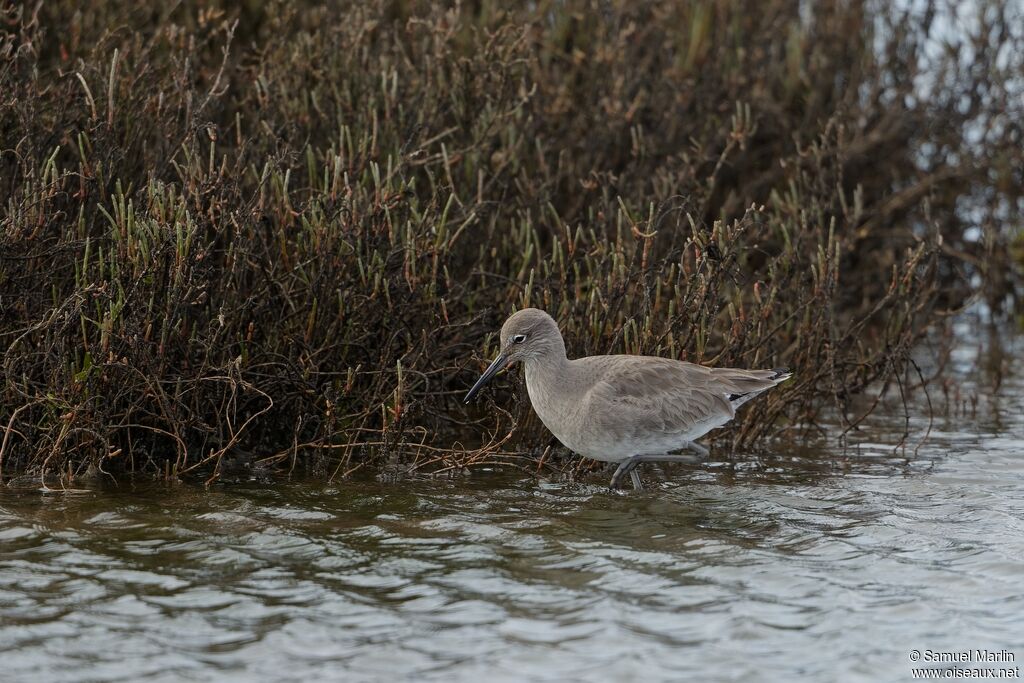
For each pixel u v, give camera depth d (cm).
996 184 2008
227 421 1247
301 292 1331
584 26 1781
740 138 1544
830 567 1008
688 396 1200
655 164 1738
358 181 1359
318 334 1334
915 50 2006
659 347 1341
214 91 1482
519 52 1606
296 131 1477
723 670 823
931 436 1463
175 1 1662
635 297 1389
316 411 1332
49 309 1239
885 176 2011
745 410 1456
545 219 1470
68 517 1103
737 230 1316
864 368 1491
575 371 1219
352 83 1569
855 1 2031
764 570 1000
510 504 1183
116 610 909
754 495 1217
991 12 2041
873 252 1962
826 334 1477
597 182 1548
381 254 1337
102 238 1249
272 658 838
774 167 1895
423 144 1389
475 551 1042
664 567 1007
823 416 1562
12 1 1473
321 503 1170
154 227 1205
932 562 1017
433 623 895
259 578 974
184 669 822
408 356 1343
